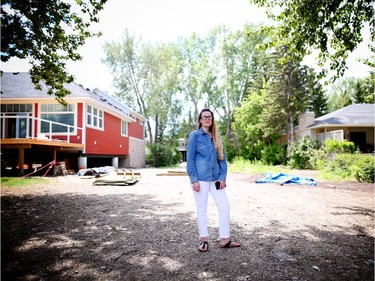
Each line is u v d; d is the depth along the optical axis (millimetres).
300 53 6199
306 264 2768
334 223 4395
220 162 3338
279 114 25797
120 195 7227
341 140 18734
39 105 16688
